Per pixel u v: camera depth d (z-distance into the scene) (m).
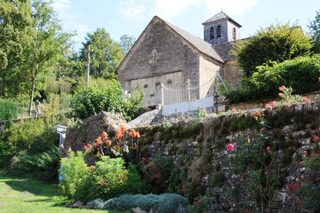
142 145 14.88
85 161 16.05
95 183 12.58
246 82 19.73
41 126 25.78
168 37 34.44
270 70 18.11
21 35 32.81
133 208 11.09
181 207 10.72
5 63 32.31
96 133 17.88
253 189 9.86
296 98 11.38
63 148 20.27
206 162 11.72
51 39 34.56
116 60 67.44
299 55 22.25
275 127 10.25
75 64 62.09
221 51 35.94
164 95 26.84
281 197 9.38
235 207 10.30
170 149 13.69
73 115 23.28
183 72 33.16
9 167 22.98
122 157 14.84
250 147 10.25
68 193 13.47
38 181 19.41
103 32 69.31
